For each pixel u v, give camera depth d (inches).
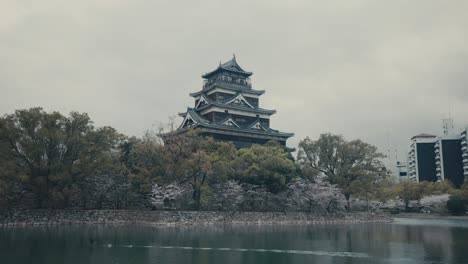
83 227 2063.2
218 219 2459.4
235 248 1391.5
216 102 3572.8
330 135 3334.2
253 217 2586.1
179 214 2345.0
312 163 3344.0
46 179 2154.3
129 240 1557.6
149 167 2458.2
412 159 6752.0
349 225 2687.0
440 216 4109.3
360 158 3275.1
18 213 2121.1
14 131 2111.2
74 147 2244.1
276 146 3095.5
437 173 6225.4
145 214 2336.4
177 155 2447.1
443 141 6112.2
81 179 2279.8
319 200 2886.3
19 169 2107.5
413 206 4419.3
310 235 1884.8
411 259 1202.0
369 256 1254.3
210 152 2677.2
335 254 1290.6
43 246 1359.5
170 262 1109.7
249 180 2632.9
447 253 1323.8
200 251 1314.0
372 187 3280.0
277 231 2092.8
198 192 2519.7
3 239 1531.7
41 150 2129.7
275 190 2723.9
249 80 4033.0
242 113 3737.7
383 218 3243.1
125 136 2596.0
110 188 2422.5
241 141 3563.0
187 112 3641.7
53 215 2190.0
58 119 2234.3
